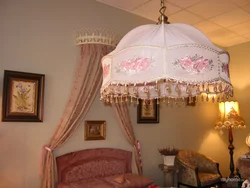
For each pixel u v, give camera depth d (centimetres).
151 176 420
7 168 284
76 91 331
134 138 392
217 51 155
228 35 520
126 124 383
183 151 449
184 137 484
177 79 141
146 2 381
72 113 323
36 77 310
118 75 155
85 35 348
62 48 338
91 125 355
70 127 322
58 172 312
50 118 320
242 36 525
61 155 321
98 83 348
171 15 424
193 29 168
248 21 447
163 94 222
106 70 168
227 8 396
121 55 155
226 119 501
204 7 393
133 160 381
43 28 325
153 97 226
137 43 152
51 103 322
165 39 150
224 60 159
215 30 492
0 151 281
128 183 307
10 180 284
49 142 315
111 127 377
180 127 479
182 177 418
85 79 336
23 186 292
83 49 346
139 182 316
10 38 298
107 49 355
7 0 300
